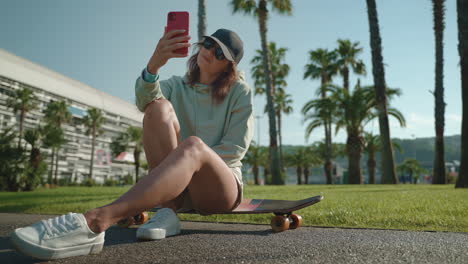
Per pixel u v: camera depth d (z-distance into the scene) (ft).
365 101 58.34
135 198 3.28
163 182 3.36
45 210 10.25
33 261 3.25
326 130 87.81
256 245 4.16
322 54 85.20
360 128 60.49
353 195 15.08
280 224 5.42
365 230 5.74
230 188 4.45
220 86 5.29
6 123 143.33
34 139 61.16
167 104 4.64
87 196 19.52
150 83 4.29
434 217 6.74
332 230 5.74
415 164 184.65
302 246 4.10
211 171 4.06
